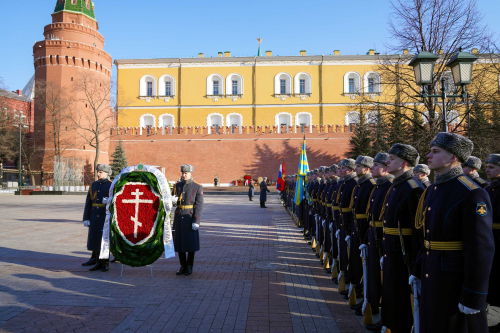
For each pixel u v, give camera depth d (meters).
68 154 42.44
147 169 6.94
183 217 6.93
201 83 51.12
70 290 5.87
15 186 46.75
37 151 43.53
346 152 43.31
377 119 19.45
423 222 3.26
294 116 50.09
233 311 5.01
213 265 7.69
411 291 3.83
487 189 5.27
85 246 9.60
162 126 49.44
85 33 44.66
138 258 6.66
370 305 4.55
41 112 43.59
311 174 10.72
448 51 17.36
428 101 16.78
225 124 50.53
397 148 4.07
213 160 44.53
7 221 14.65
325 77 50.06
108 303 5.27
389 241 4.01
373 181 5.24
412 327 3.88
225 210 20.41
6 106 47.25
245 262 7.96
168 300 5.43
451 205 2.97
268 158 44.12
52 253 8.73
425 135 15.68
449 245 2.96
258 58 50.53
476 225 2.76
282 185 21.48
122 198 6.79
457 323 2.88
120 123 51.19
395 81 18.98
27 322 4.53
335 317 4.85
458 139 3.04
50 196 32.94
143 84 51.53
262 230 12.88
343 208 5.86
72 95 42.78
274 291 5.91
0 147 43.06
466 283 2.74
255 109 50.41
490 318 5.13
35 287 6.00
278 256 8.60
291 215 16.86
